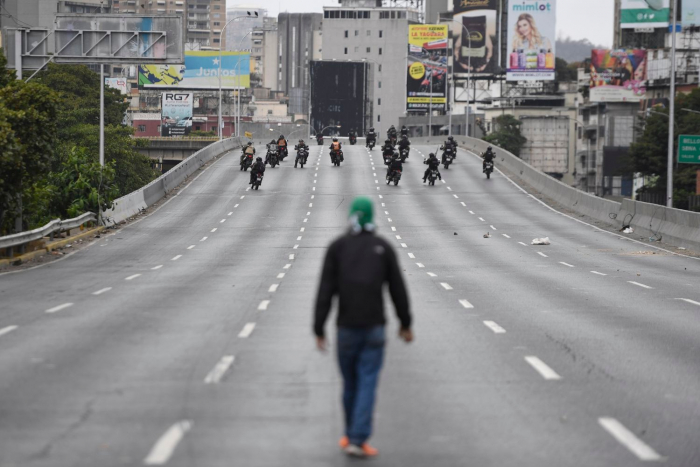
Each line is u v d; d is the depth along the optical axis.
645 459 21.12
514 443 22.34
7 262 74.75
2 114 74.94
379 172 183.75
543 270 73.62
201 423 23.95
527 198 152.62
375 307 20.78
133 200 128.38
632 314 47.22
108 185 112.19
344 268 20.84
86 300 51.84
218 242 98.44
